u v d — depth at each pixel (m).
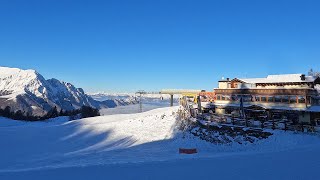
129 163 17.94
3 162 37.69
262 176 13.38
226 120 46.09
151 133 53.19
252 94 51.53
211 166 16.16
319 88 46.94
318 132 35.94
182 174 14.43
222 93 57.69
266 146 36.31
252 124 42.00
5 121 102.12
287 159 17.36
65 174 15.13
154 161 18.61
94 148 48.78
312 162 16.08
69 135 62.25
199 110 57.50
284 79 50.06
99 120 78.00
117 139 54.84
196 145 42.09
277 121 41.16
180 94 78.56
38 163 36.06
